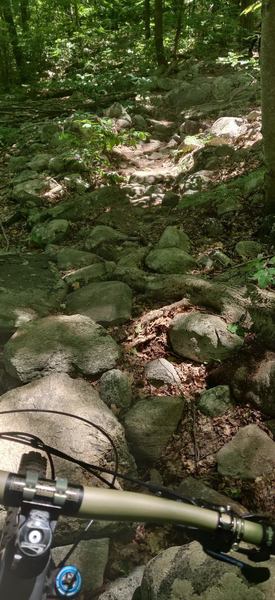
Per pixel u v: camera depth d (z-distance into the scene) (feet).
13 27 42.75
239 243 15.26
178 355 12.46
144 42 41.83
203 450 10.74
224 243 15.93
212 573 7.81
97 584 8.91
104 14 48.14
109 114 27.66
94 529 9.31
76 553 9.06
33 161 23.06
